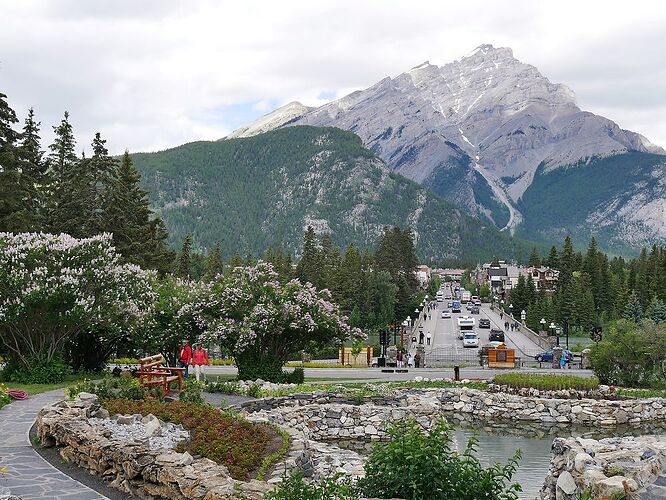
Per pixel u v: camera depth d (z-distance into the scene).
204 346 32.34
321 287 101.88
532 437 26.30
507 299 156.62
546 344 70.75
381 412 26.42
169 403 17.34
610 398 32.41
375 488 9.24
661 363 38.66
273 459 12.66
